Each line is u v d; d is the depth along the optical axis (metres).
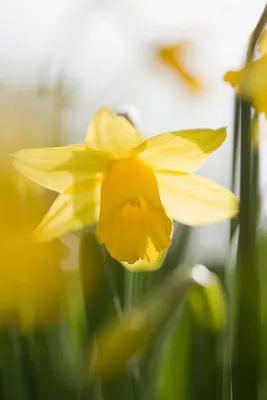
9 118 0.49
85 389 0.45
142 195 0.42
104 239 0.42
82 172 0.43
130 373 0.43
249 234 0.41
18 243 0.44
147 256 0.43
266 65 0.39
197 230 0.49
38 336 0.45
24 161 0.42
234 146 0.42
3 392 0.46
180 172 0.43
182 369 0.48
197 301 0.44
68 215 0.43
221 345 0.44
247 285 0.41
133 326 0.43
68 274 0.46
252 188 0.41
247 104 0.40
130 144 0.42
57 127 0.48
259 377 0.41
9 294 0.44
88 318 0.45
